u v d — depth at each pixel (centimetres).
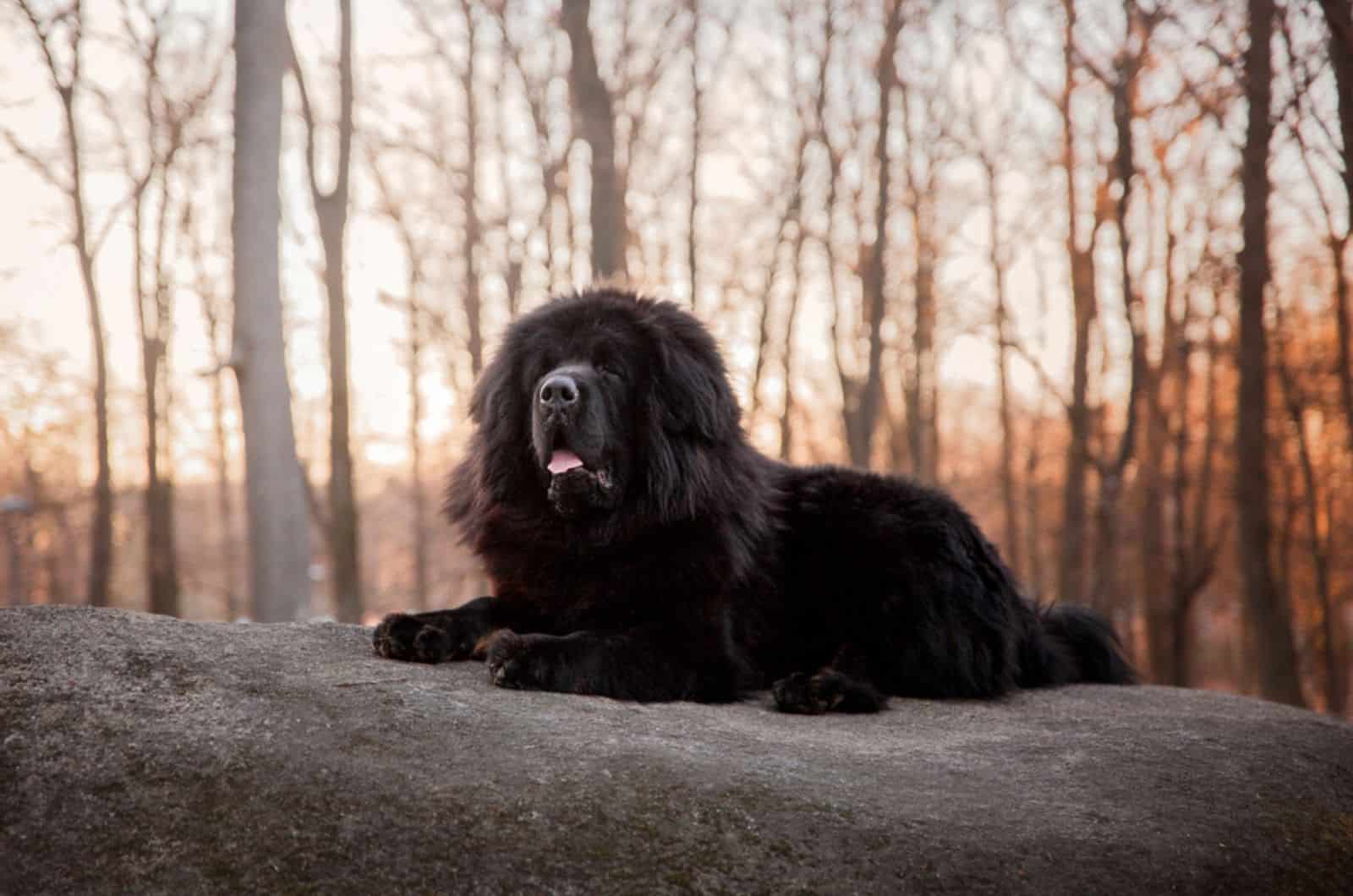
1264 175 1077
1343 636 2219
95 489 2366
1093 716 442
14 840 282
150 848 280
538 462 435
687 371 453
